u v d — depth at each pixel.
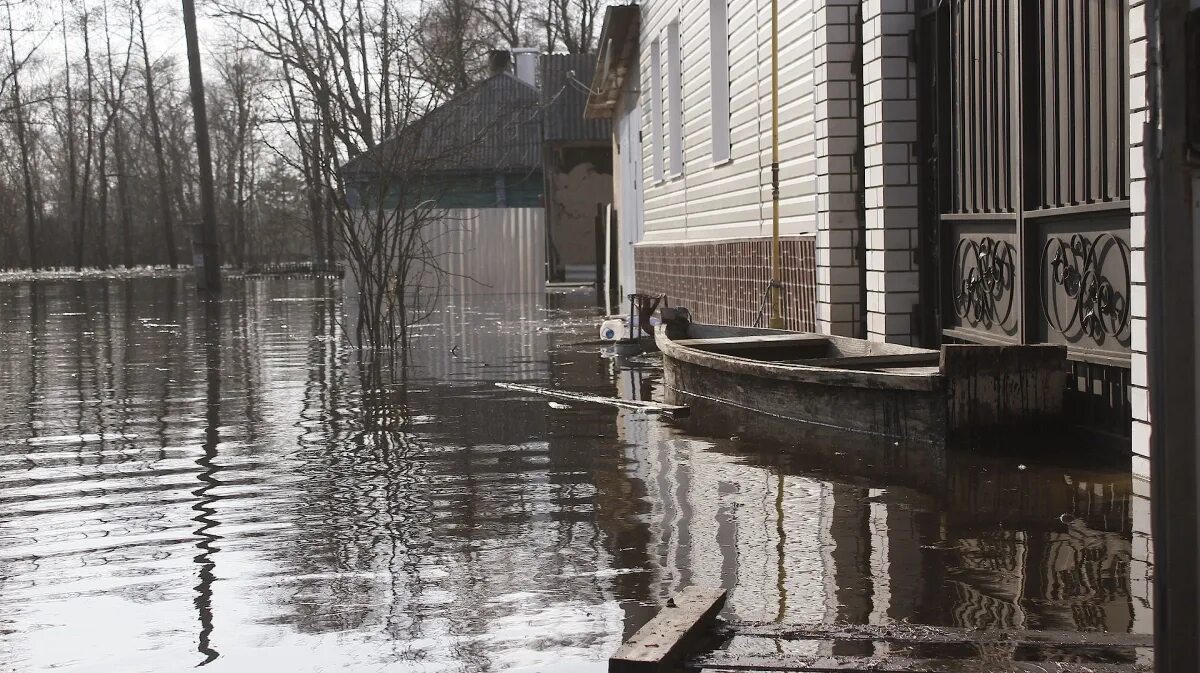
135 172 63.78
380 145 15.25
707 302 15.00
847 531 4.91
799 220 11.02
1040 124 7.22
